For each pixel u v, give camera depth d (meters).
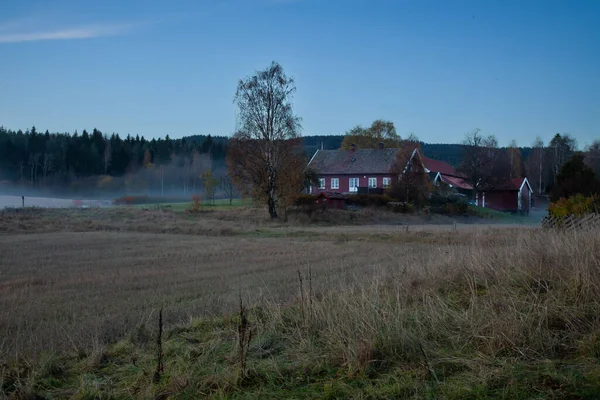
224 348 6.56
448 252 11.48
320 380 5.44
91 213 48.41
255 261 21.70
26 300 13.52
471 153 75.44
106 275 18.00
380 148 80.94
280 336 6.89
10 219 41.16
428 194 60.75
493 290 7.90
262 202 51.06
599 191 35.44
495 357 5.54
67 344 8.25
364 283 10.11
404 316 6.79
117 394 5.53
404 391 4.93
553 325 6.34
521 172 96.94
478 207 66.31
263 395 5.15
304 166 52.19
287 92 50.50
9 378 6.13
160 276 17.70
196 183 112.75
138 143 133.50
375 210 55.06
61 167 118.50
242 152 50.12
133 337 7.97
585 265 7.62
